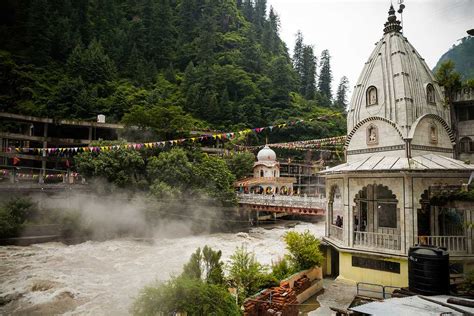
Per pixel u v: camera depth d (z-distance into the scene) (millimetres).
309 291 23719
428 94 28594
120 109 94250
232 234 59469
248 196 67562
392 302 13500
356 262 26344
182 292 13508
